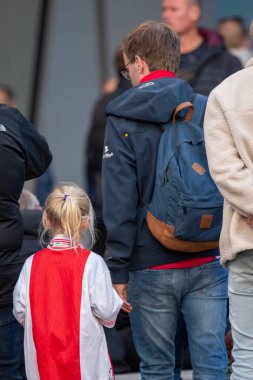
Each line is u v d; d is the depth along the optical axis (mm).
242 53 19078
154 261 10039
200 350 10172
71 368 9500
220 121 9008
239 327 9070
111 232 9945
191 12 15258
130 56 10430
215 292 10180
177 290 10078
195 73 14914
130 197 9945
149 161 9984
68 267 9656
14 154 9961
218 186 8930
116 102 10102
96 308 9602
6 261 10008
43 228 10727
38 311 9609
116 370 12664
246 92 8984
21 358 11820
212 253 10133
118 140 9969
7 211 9953
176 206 9781
